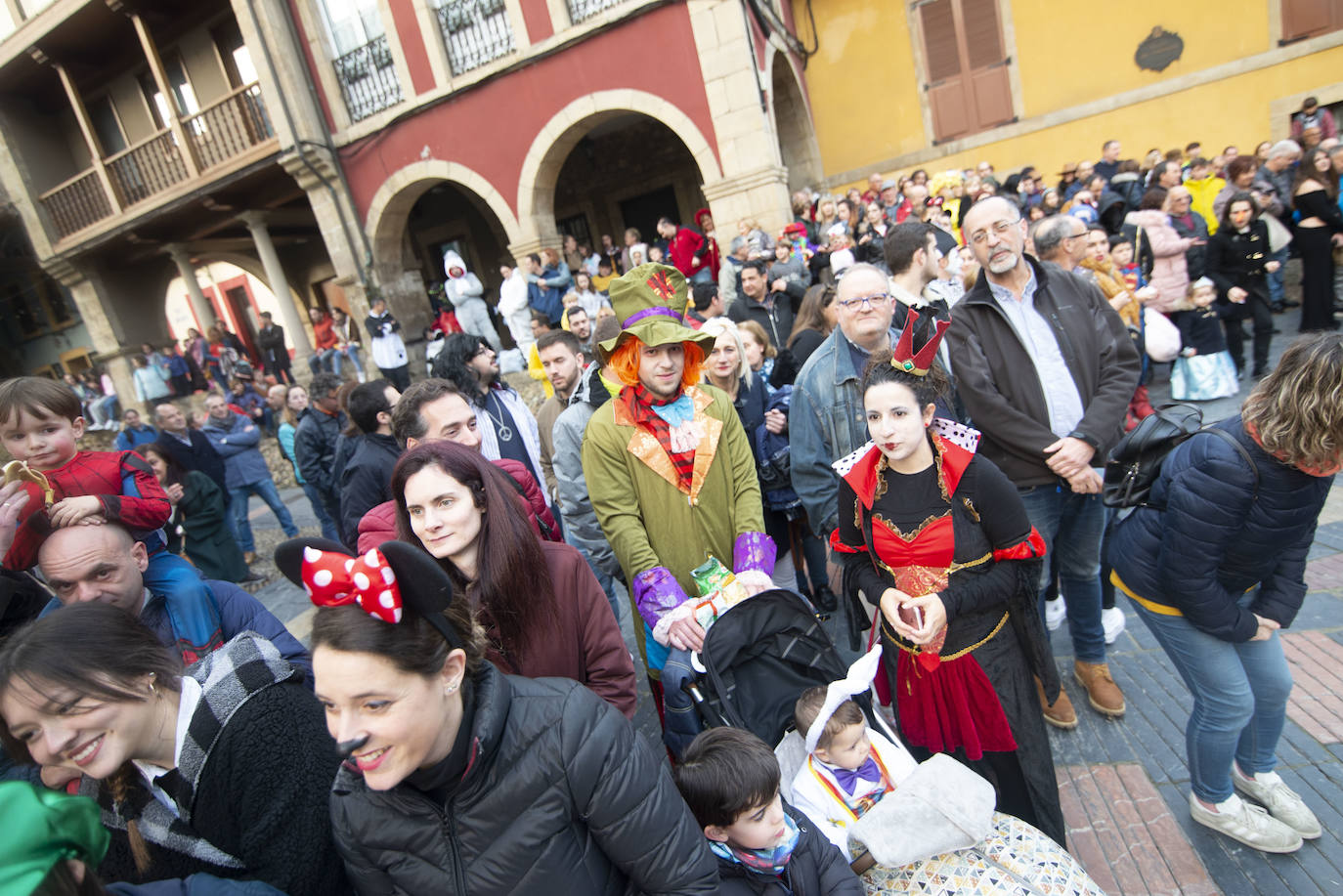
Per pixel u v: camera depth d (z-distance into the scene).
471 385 3.46
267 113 10.99
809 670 1.98
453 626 1.11
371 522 2.03
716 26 8.56
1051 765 1.90
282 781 1.18
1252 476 1.61
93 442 11.95
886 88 11.74
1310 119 8.98
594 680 1.71
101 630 1.11
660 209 13.53
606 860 1.18
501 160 10.05
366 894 1.16
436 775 1.07
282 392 7.64
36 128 13.75
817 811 1.75
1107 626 2.88
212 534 5.26
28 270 17.20
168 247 13.08
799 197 9.28
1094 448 2.32
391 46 10.09
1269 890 1.83
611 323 2.87
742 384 3.21
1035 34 10.84
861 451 1.94
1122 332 2.51
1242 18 9.88
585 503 2.80
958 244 4.54
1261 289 5.50
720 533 2.29
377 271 11.16
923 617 1.76
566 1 9.23
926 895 1.50
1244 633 1.75
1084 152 11.01
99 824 0.87
